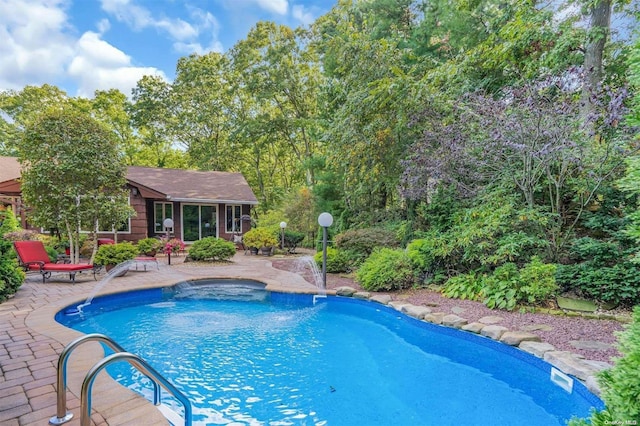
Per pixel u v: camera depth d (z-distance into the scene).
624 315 5.04
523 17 8.39
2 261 6.25
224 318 6.62
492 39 9.28
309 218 17.17
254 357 4.77
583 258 6.03
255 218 24.95
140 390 3.75
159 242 12.82
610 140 5.76
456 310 5.86
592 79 6.71
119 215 10.19
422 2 12.09
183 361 4.61
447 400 3.65
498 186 7.19
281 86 21.19
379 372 4.30
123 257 8.91
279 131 23.41
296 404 3.57
